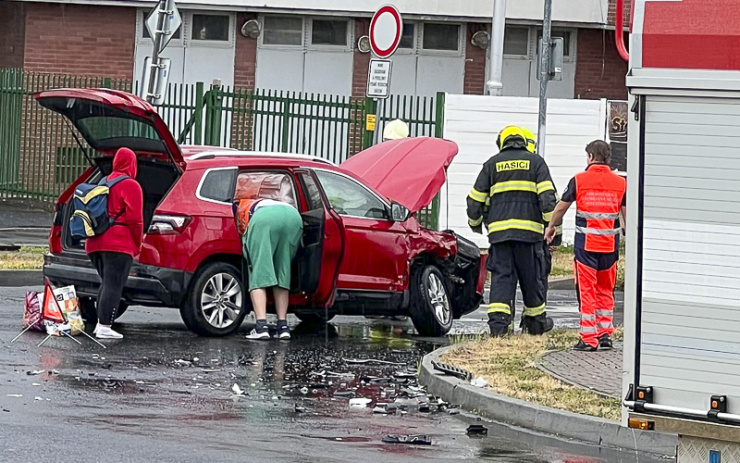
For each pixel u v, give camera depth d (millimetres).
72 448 9656
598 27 32844
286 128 27703
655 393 7902
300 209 16578
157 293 15461
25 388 11938
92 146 16172
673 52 7766
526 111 26922
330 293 16469
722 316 7699
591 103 27328
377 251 16984
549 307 21047
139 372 13219
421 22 33062
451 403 12617
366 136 26781
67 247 16141
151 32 21891
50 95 15633
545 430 11547
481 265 18438
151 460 9430
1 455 9297
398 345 16391
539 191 16266
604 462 10406
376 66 21734
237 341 15844
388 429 11188
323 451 10094
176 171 15828
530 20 32500
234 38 32656
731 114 7648
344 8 32156
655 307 7887
